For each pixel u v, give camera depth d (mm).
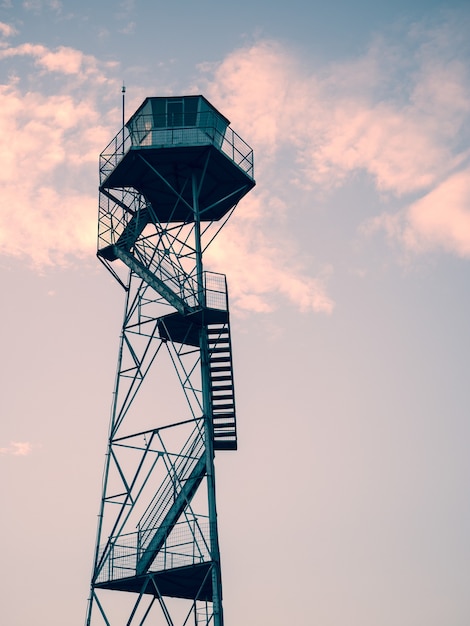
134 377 46719
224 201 51906
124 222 50656
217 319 46344
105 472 44500
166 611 41062
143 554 42656
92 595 42094
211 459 43406
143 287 48938
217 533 41906
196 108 51625
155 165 49031
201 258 47938
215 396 46562
